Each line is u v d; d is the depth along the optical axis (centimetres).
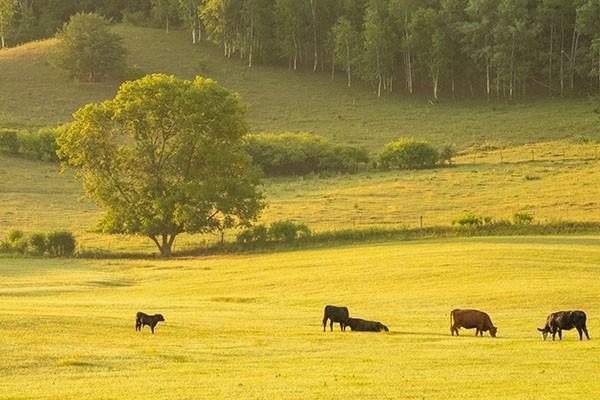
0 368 2578
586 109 14725
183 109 8388
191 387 2272
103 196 8244
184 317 3906
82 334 3253
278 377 2425
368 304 4528
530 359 2720
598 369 2505
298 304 4612
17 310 3884
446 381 2330
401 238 7744
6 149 13175
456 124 14588
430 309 4281
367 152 12975
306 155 12812
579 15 15812
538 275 5078
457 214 9281
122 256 7975
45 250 7931
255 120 15225
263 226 8225
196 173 8456
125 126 8512
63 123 14725
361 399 2097
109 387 2288
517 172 11350
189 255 7969
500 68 16125
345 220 9269
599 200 9550
